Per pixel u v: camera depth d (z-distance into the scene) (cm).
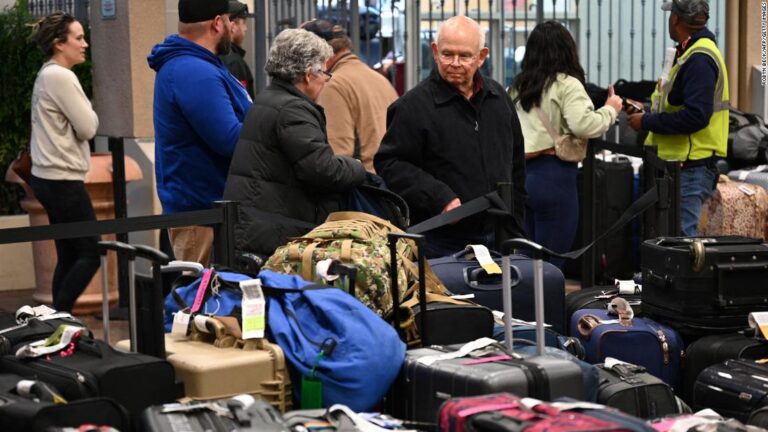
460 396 547
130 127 1203
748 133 1285
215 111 793
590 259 1050
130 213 1203
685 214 1020
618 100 970
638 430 452
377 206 760
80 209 1001
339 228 665
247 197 727
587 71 1457
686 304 720
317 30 955
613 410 477
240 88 833
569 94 948
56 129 990
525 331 680
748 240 751
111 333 1031
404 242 689
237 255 718
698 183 1016
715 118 1015
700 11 999
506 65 1527
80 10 1346
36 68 1294
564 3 1498
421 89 802
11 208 1331
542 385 543
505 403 492
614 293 793
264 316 596
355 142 955
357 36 1304
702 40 1001
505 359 566
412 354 595
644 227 984
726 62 1509
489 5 1422
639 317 762
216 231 716
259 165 728
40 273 1181
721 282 716
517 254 803
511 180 825
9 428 496
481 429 476
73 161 993
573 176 969
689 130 992
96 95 1263
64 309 993
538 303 571
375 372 575
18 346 600
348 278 636
